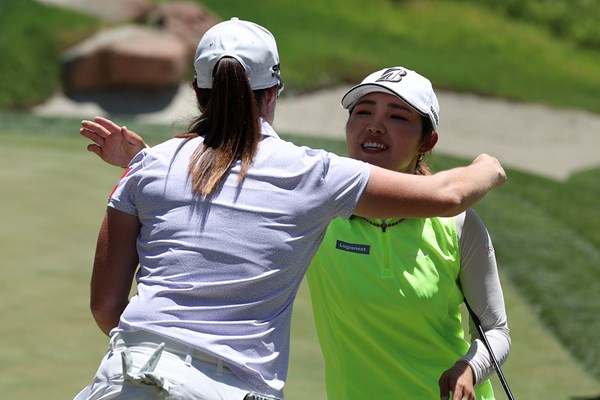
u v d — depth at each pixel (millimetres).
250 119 8531
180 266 8211
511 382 18781
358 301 10227
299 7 82188
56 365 18359
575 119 72125
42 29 66062
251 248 8211
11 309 21438
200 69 8766
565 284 25594
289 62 69688
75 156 39156
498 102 73500
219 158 8391
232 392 7984
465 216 10414
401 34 83438
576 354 20422
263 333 8203
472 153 62875
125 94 64188
